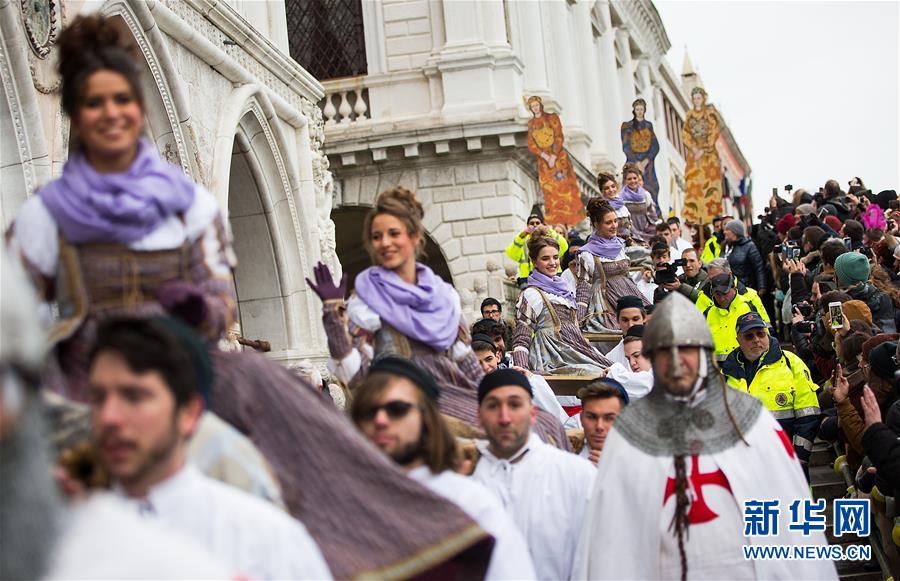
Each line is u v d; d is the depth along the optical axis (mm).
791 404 10688
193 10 13359
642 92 46969
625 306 11344
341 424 4570
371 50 26672
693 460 5672
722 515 5621
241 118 14883
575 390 10055
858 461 10844
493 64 26031
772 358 10773
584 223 28906
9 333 2602
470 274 25547
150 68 12062
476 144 25438
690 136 25984
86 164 4250
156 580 2703
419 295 6215
